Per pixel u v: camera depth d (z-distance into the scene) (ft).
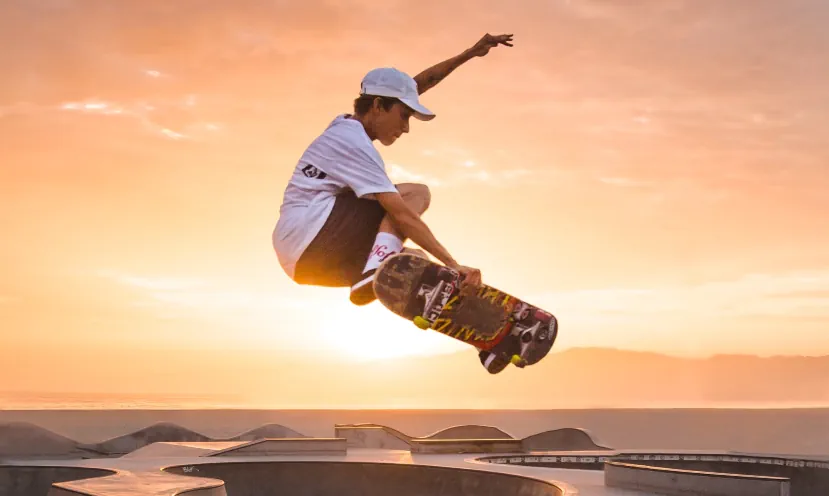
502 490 44.86
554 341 13.48
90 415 224.33
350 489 51.08
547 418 255.91
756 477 36.96
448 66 16.39
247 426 199.62
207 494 31.45
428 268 12.75
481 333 13.55
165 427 79.82
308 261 13.17
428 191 14.21
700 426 208.74
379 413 294.66
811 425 212.64
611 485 42.19
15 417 205.05
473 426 82.12
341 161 12.81
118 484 31.45
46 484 46.75
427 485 49.03
